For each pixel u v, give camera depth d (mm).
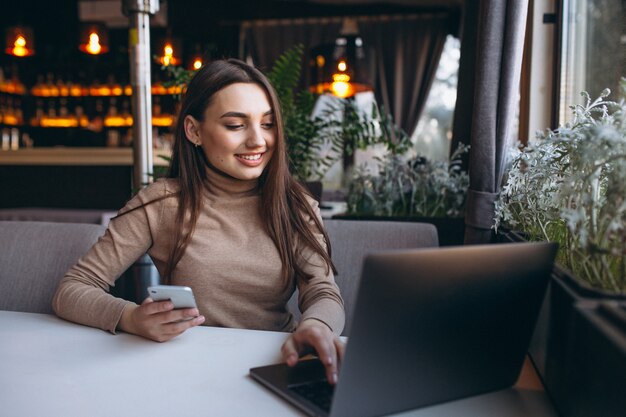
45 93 6215
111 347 917
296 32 6281
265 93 1192
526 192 1037
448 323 659
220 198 1271
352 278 1433
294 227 1262
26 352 891
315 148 2354
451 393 711
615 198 688
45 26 6355
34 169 4992
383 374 640
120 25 6402
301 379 762
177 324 933
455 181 2002
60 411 679
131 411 681
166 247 1259
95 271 1180
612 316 592
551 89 1738
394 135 2430
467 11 1922
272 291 1213
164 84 2268
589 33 2033
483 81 1371
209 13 6293
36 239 1366
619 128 762
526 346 755
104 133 6305
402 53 6117
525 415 693
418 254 598
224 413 677
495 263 660
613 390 549
